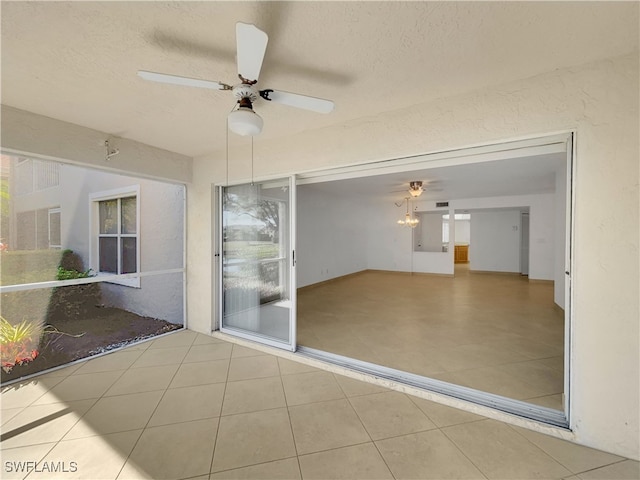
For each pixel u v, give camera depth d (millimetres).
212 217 3445
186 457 1584
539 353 2865
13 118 2182
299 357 2795
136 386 2324
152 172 3143
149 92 1960
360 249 8570
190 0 1158
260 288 3205
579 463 1536
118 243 4098
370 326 3746
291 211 2863
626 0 1161
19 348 2705
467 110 1966
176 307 3924
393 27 1329
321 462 1552
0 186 2871
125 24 1310
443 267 7988
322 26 1318
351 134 2428
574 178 1688
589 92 1614
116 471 1489
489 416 1934
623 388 1579
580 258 1652
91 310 3535
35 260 3104
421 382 2305
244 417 1929
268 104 2123
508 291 5977
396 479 1443
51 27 1323
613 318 1590
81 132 2570
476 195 6992
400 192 6598
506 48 1489
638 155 1526
